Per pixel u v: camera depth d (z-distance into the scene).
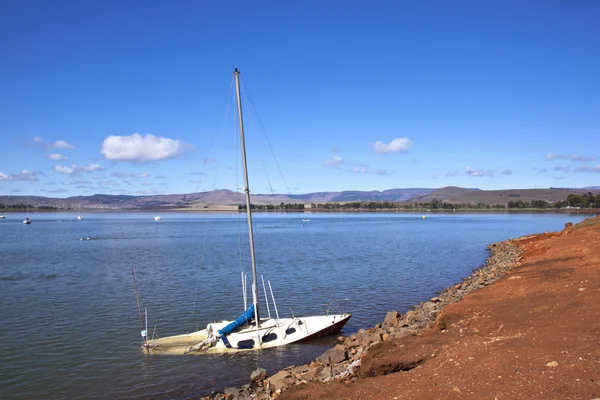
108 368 25.36
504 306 21.91
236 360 26.27
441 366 15.05
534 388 11.80
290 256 77.44
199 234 149.12
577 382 11.70
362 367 17.88
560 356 13.71
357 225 195.25
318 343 28.83
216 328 29.23
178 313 37.72
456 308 23.41
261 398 19.31
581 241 45.06
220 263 69.50
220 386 22.78
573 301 19.91
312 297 42.94
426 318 26.61
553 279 26.77
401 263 67.06
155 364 25.89
